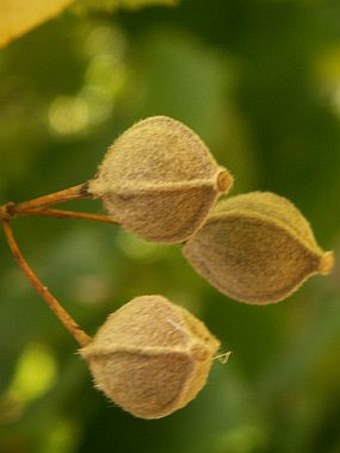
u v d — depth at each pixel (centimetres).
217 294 20
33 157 20
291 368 19
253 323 20
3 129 20
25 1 14
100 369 13
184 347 13
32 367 20
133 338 13
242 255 14
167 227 13
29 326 19
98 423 18
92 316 19
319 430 19
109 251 19
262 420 19
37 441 18
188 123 19
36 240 19
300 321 20
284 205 14
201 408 18
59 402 18
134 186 13
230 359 20
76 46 20
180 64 20
